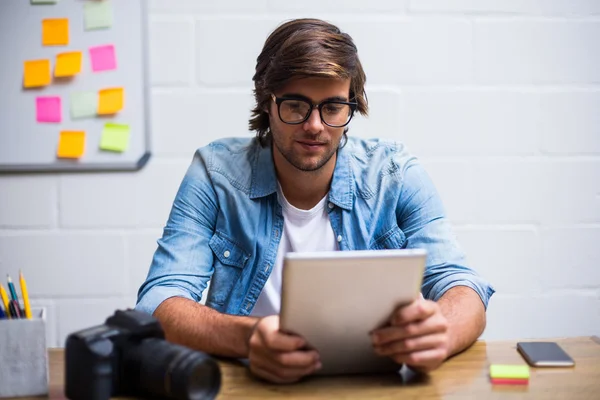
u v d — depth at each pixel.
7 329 0.95
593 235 2.04
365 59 1.96
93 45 1.92
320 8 1.95
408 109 1.98
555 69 2.00
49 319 1.96
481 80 1.99
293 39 1.27
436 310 1.02
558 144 2.01
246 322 1.10
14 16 1.89
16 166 1.92
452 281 1.28
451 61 1.98
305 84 1.25
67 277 1.96
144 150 1.95
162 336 0.96
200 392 0.91
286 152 1.30
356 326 0.99
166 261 1.36
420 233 1.41
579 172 2.02
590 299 2.05
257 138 1.48
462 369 1.07
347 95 1.30
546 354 1.10
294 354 0.99
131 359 0.93
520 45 1.98
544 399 0.95
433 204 1.45
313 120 1.26
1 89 1.90
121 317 0.96
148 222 1.97
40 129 1.92
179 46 1.94
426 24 1.96
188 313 1.16
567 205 2.03
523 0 1.97
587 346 1.17
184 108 1.95
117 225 1.96
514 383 1.00
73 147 1.93
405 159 1.48
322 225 1.44
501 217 2.02
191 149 1.96
